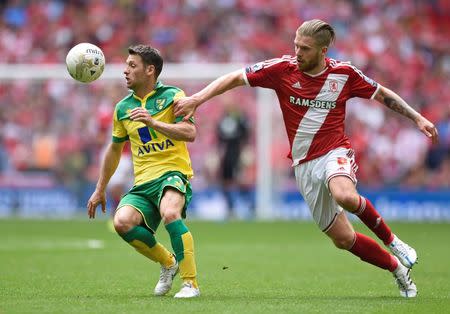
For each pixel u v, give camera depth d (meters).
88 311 21.97
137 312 21.78
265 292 28.05
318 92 25.97
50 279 31.56
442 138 80.25
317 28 25.25
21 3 98.50
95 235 57.56
